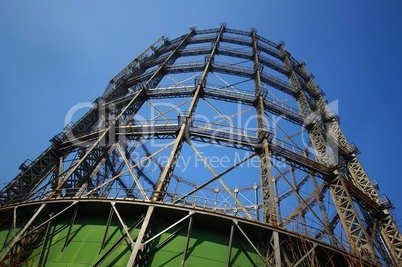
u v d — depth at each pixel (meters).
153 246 10.55
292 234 11.05
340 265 11.42
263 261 10.31
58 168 16.84
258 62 26.86
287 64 29.34
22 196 14.62
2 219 12.67
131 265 8.98
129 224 11.15
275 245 10.45
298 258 10.79
